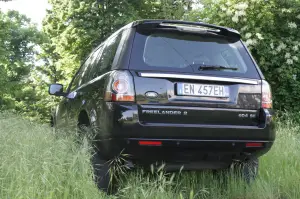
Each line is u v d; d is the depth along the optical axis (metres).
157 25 4.00
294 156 5.26
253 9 10.64
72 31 23.00
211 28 4.25
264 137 3.93
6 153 3.59
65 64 25.39
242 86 3.95
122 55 3.77
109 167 3.79
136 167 3.87
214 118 3.78
